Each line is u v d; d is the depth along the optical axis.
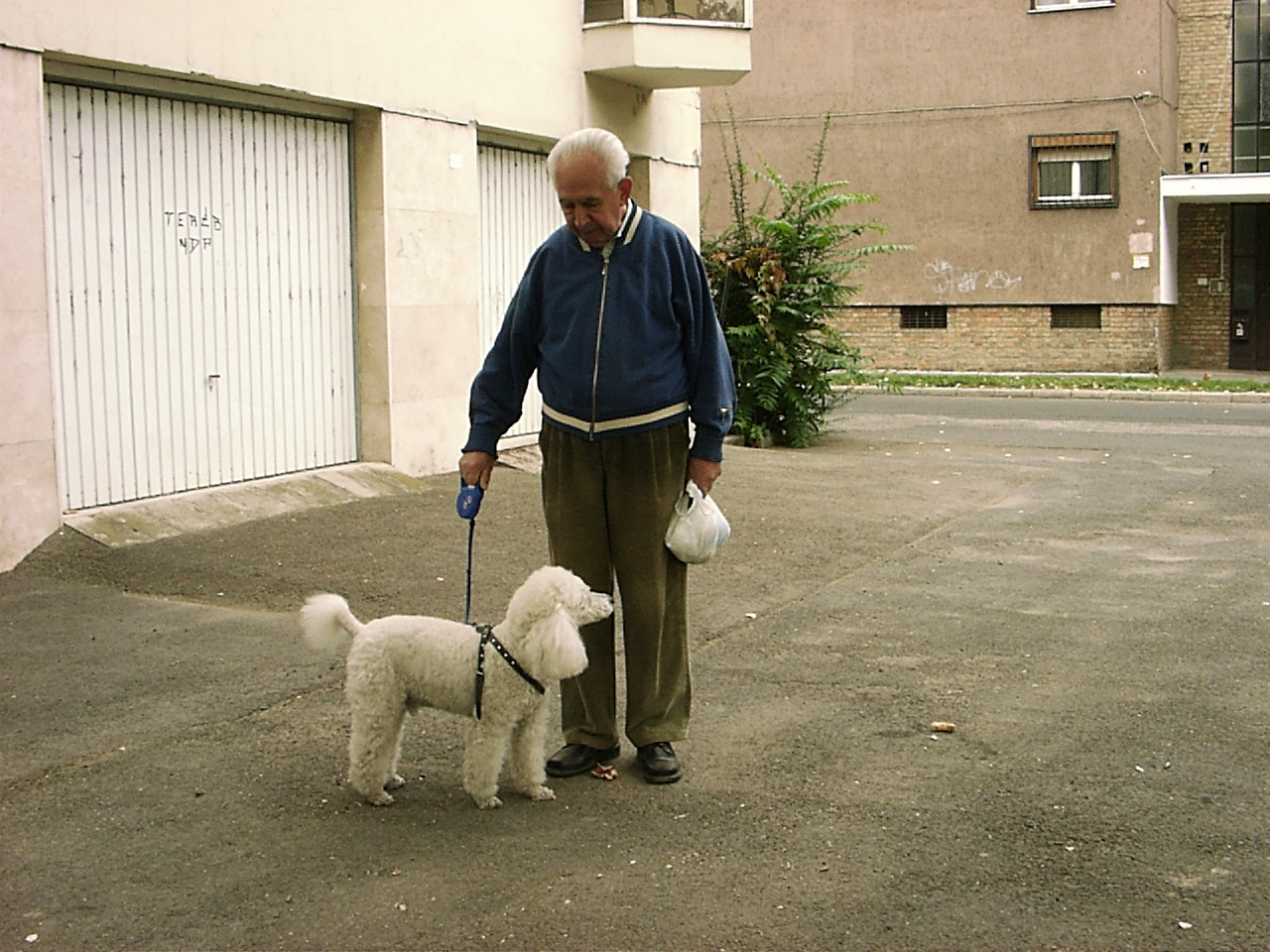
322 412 10.15
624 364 4.48
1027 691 5.57
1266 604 7.16
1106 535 9.27
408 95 10.46
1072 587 7.59
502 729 4.24
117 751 4.76
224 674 5.66
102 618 6.54
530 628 4.14
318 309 10.05
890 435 15.97
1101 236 23.66
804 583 7.66
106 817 4.18
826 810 4.29
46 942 3.38
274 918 3.52
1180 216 24.52
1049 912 3.56
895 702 5.43
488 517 9.27
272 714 5.18
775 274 14.41
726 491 10.95
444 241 10.96
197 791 4.40
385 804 4.31
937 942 3.39
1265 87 23.88
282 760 4.70
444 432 11.09
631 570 4.59
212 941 3.40
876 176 25.20
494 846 4.00
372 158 10.25
